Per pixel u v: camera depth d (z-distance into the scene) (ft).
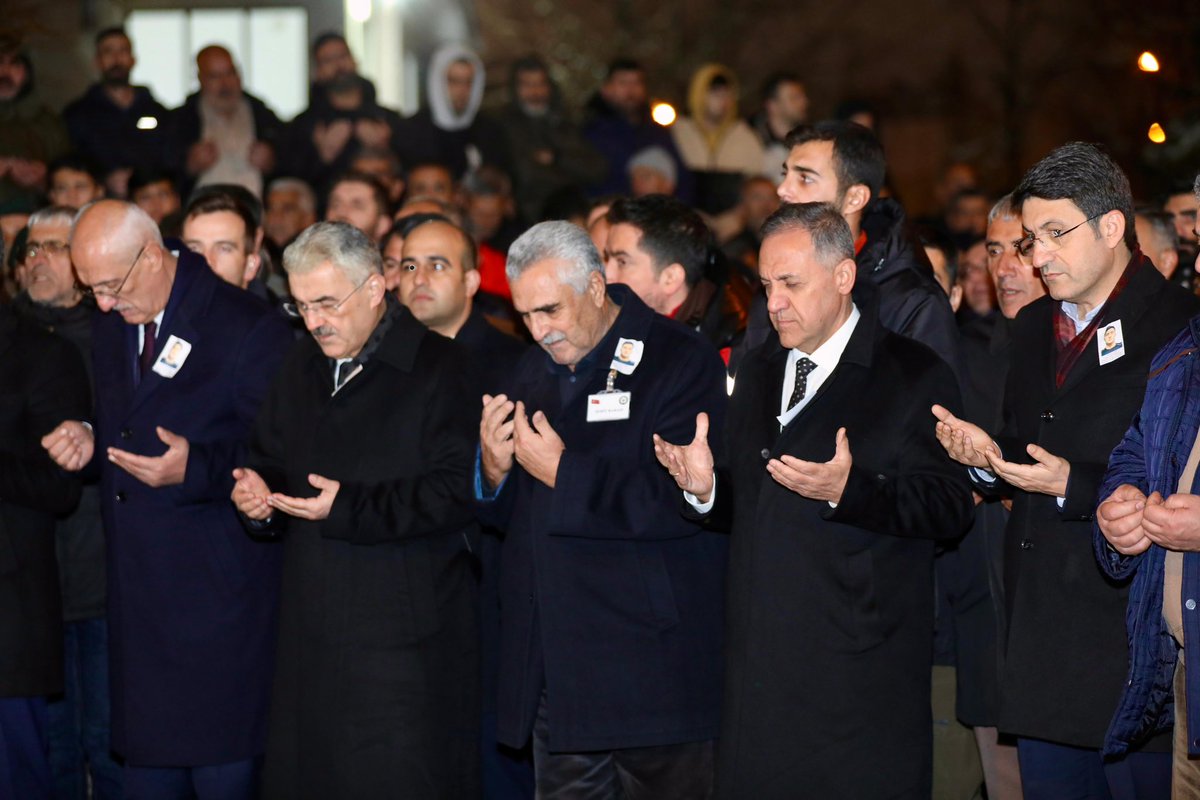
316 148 30.27
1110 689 12.06
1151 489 11.27
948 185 35.04
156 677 14.88
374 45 40.50
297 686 13.97
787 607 12.34
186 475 14.48
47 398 15.58
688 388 13.28
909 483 12.07
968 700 14.35
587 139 32.27
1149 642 11.33
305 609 13.93
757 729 12.37
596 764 13.78
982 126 48.75
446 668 13.93
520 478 13.85
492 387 14.88
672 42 50.24
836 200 14.34
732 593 12.73
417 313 16.26
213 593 14.89
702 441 12.37
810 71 50.24
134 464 14.25
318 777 13.79
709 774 13.29
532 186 31.14
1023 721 12.37
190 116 30.01
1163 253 16.01
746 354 13.57
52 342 15.90
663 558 13.19
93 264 14.60
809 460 12.42
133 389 15.30
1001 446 12.71
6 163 27.02
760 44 50.29
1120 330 12.07
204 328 15.17
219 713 14.89
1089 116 46.78
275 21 39.91
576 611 13.10
